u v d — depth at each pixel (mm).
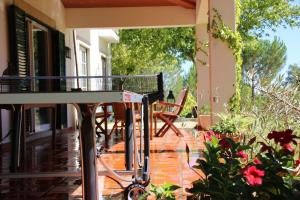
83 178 1875
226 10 6707
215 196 1890
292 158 2092
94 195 1877
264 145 2141
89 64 13484
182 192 3199
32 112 7941
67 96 1688
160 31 19641
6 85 3883
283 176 1982
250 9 19156
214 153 2051
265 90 3166
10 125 6582
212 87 6660
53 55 9469
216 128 4652
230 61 6672
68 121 10398
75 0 10227
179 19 10625
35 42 8625
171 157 5180
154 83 3602
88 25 10711
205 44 10359
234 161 1970
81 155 1875
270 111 3205
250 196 1860
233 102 6574
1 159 5410
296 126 2994
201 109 8734
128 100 1922
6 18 6961
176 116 7934
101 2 10375
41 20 8562
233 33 6664
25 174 3148
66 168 4512
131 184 3057
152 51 20156
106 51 16781
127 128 3631
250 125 3748
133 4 10586
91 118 1877
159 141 7105
